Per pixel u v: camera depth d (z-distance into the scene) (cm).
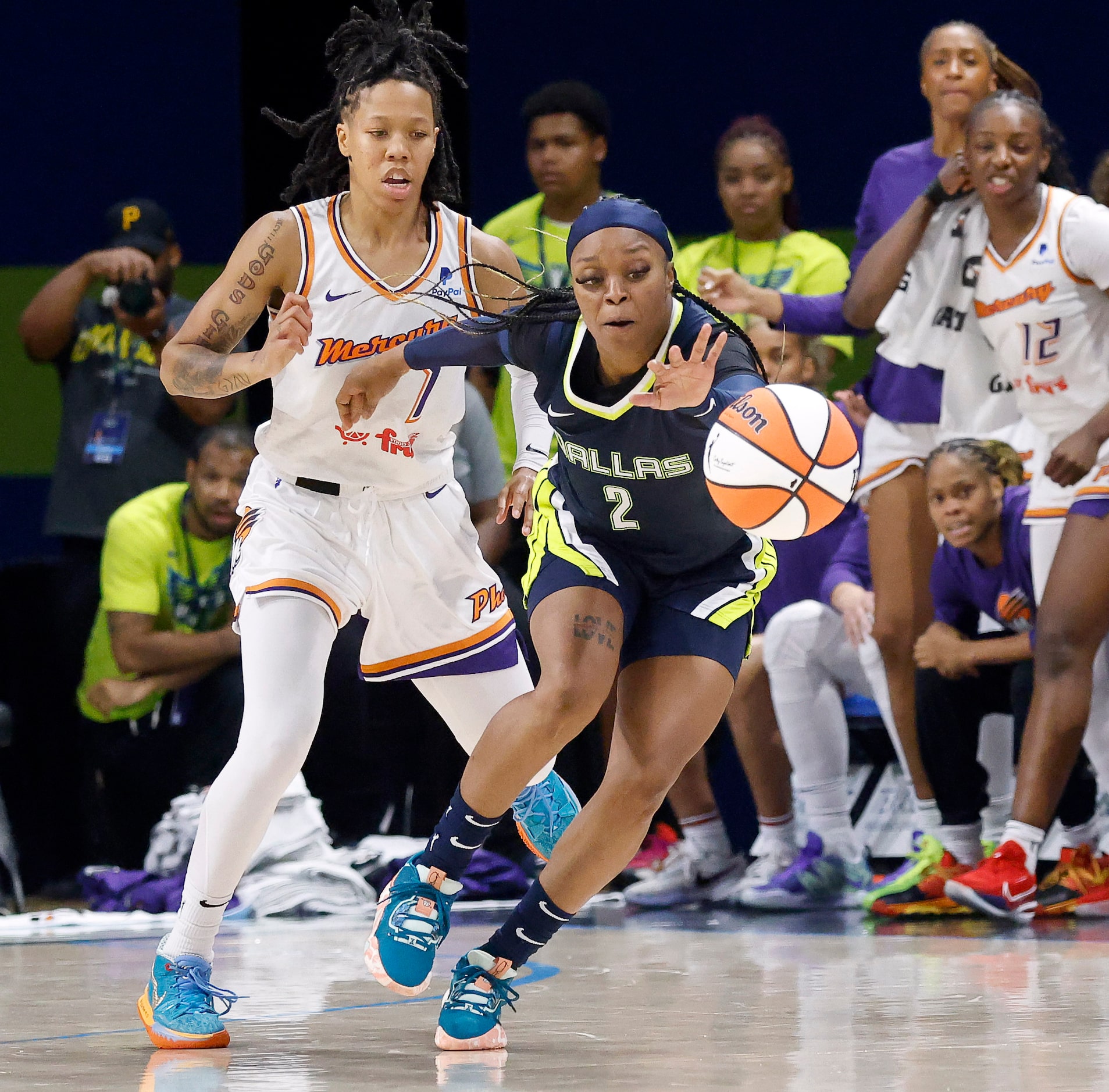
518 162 3017
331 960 1504
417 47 1169
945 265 1905
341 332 1165
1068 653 1727
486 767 1009
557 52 2991
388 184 1132
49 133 3061
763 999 1186
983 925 1714
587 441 1034
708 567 1081
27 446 3055
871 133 2864
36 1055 995
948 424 1973
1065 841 1964
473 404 2134
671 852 2145
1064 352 1795
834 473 993
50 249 3067
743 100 2922
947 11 2811
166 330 2436
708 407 997
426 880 1045
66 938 1781
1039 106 1839
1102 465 1730
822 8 2872
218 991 1045
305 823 2034
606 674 1002
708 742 2245
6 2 3042
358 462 1184
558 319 1033
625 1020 1097
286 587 1120
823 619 1966
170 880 2045
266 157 3022
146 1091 862
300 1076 907
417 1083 879
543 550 1077
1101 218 1753
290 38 2998
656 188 2970
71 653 2398
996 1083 848
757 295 1936
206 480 2172
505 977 1010
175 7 3027
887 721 1995
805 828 2019
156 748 2206
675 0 2936
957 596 1969
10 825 2352
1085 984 1240
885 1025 1055
